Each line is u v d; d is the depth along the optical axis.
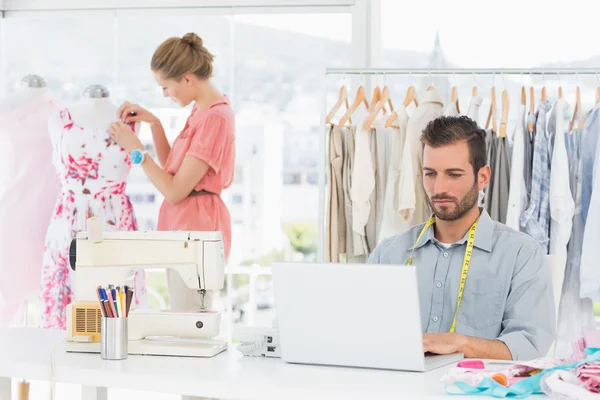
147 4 4.23
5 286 3.88
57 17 4.32
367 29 4.09
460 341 2.12
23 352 2.16
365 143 3.62
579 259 3.57
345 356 1.96
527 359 2.19
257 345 2.12
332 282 1.92
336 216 3.69
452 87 3.89
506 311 2.45
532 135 3.58
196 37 3.68
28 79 3.92
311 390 1.76
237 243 4.20
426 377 1.88
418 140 3.57
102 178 3.73
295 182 4.17
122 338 2.08
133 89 4.27
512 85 4.04
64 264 3.73
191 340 2.20
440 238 2.56
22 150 3.88
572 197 3.55
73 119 3.70
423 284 2.54
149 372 1.92
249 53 4.18
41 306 3.79
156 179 3.61
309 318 1.97
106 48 4.29
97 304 2.16
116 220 3.77
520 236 2.49
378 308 1.90
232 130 3.73
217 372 1.92
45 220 3.93
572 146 3.57
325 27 4.12
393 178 3.62
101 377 1.93
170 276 2.35
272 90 4.17
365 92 4.08
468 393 1.72
